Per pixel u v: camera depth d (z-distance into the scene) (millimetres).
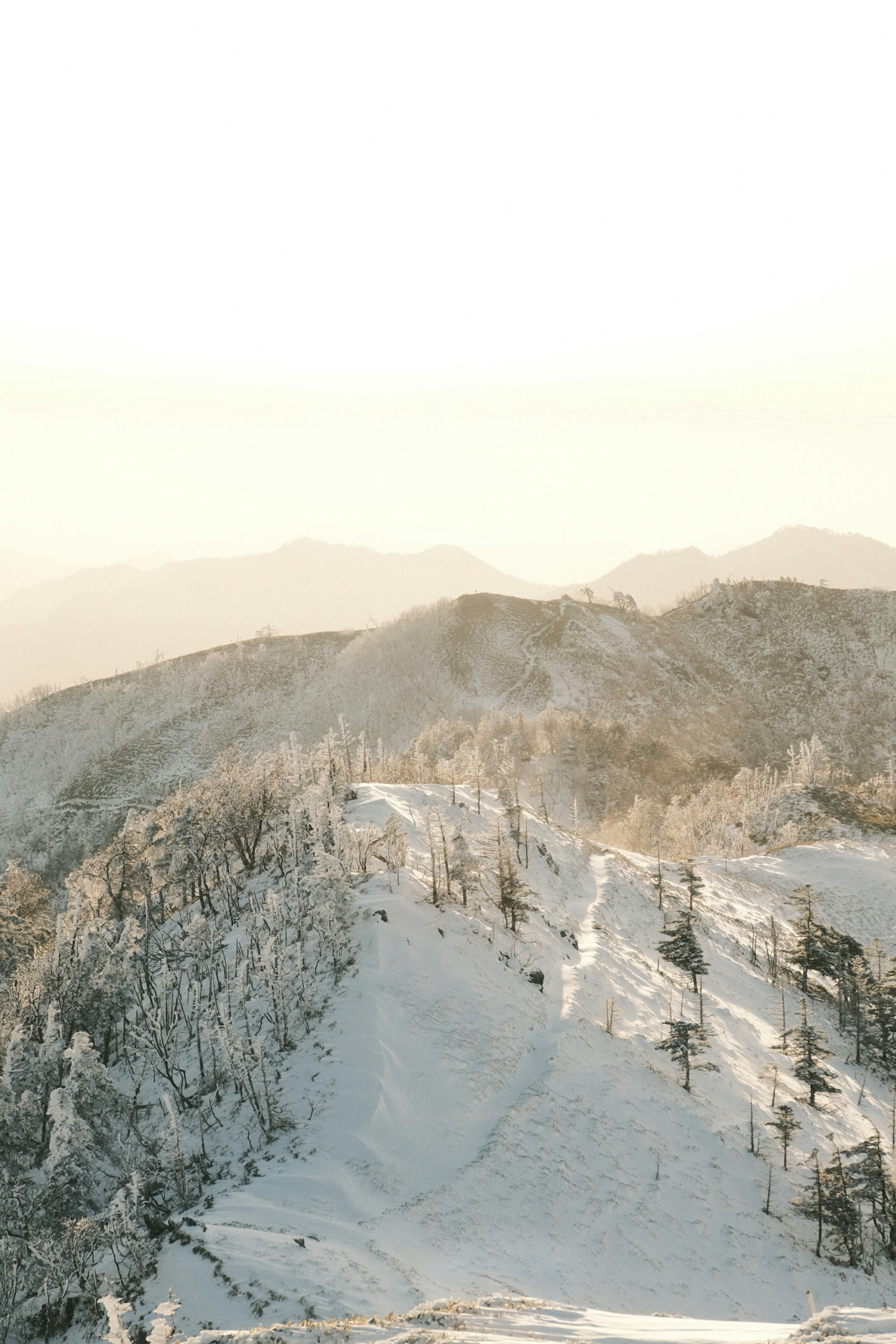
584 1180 35688
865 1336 17375
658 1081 44719
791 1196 39531
